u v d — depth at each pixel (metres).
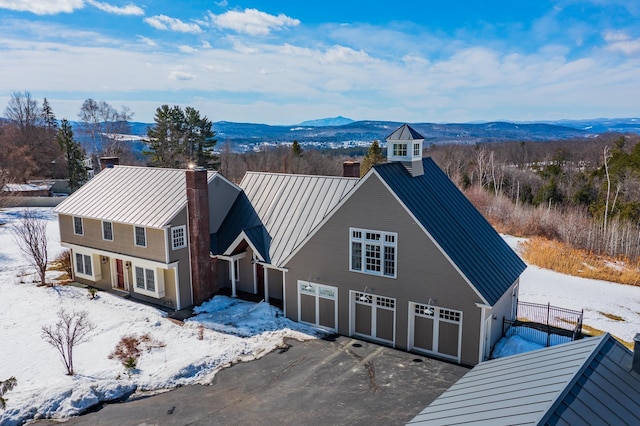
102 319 23.91
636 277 32.38
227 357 19.91
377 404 16.41
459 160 88.69
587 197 61.75
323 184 26.62
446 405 10.64
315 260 22.53
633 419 8.60
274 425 15.29
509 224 51.00
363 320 21.83
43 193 66.31
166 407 16.36
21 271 32.62
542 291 29.66
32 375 18.27
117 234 27.16
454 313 19.31
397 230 19.95
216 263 27.08
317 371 18.78
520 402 9.27
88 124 84.75
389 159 22.64
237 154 109.62
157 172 29.36
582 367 9.55
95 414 15.99
